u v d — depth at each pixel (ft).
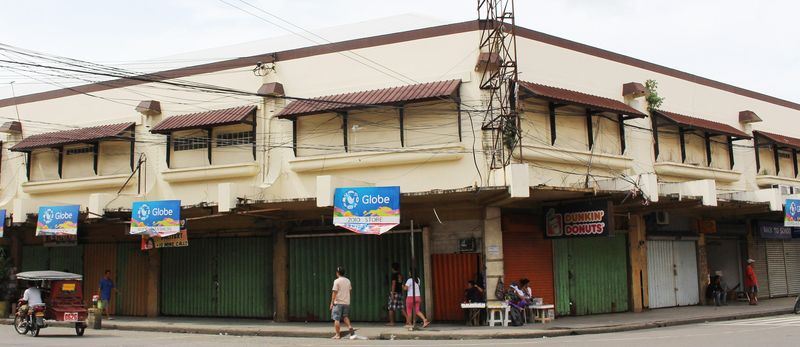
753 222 92.94
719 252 91.40
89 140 78.43
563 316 69.56
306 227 71.61
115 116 81.51
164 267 79.97
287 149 70.59
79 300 61.26
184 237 72.18
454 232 66.59
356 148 67.26
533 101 66.54
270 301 73.82
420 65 67.10
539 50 69.21
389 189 58.34
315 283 70.85
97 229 83.71
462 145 63.72
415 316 60.29
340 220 58.90
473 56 65.41
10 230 86.48
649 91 77.56
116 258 82.94
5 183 88.17
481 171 63.00
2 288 82.28
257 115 72.49
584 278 72.18
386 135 66.59
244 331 61.41
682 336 49.83
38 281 65.92
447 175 64.28
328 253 70.85
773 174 94.17
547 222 67.41
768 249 96.43
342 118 68.39
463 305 61.62
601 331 58.85
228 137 73.82
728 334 50.14
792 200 79.66
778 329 53.67
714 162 85.35
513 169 56.54
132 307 80.79
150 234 66.95
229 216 72.08
